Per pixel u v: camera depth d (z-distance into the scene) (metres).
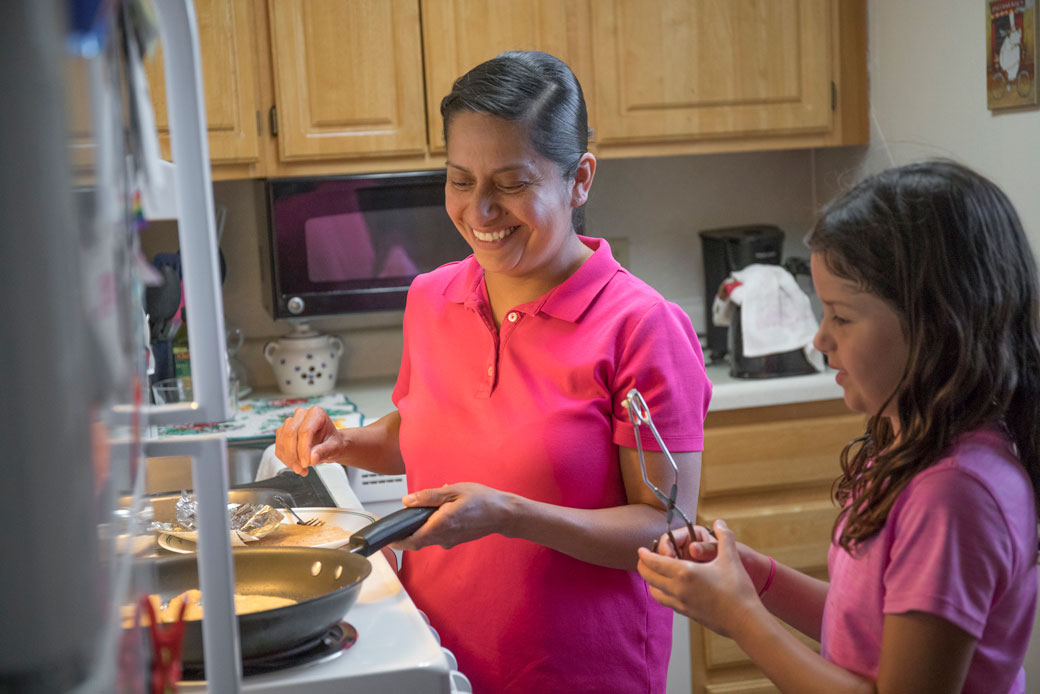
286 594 0.91
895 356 0.79
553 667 1.11
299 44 2.29
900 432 0.80
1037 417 0.81
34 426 0.35
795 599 1.00
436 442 1.19
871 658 0.81
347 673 0.78
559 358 1.12
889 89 2.46
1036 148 1.96
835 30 2.52
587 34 2.40
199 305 0.60
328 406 2.40
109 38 0.42
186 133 0.58
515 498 1.03
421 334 1.25
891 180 0.81
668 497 1.01
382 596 0.96
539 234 1.10
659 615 1.17
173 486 1.42
